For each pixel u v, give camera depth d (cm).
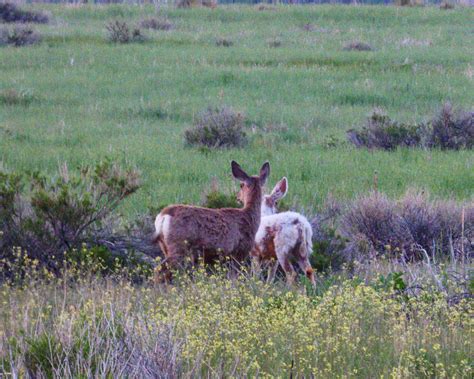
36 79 10619
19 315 2683
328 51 12769
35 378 2186
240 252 3850
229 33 14550
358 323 2617
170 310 2719
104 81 10650
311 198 5512
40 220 3888
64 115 8800
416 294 3269
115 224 4381
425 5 17538
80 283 3294
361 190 5734
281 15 16100
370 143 7612
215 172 6272
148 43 13450
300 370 2272
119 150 6881
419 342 2488
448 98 9938
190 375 2173
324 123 8681
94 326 2388
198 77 10912
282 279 4181
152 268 3884
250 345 2436
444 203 5019
